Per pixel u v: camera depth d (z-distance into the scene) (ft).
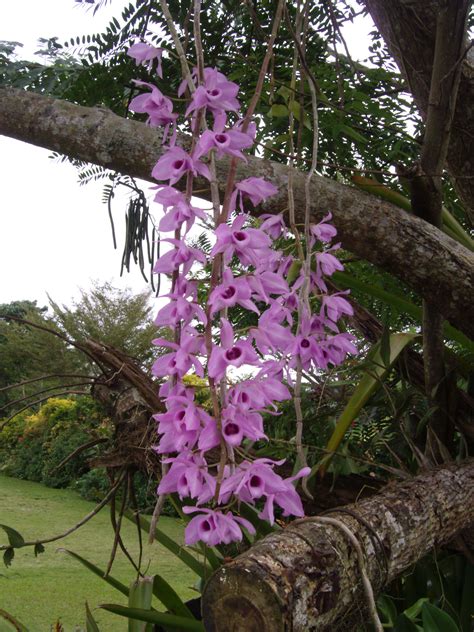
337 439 3.92
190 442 2.12
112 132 3.38
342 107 3.81
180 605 3.64
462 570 4.25
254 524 3.48
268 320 2.24
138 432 3.97
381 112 4.18
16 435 23.52
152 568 10.61
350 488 4.28
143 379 3.97
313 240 2.87
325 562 2.19
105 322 29.40
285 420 4.52
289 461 4.43
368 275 5.09
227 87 2.19
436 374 4.16
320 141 4.63
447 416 4.24
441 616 3.00
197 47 2.20
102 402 4.22
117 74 4.07
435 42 3.65
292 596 2.05
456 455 4.62
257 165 3.35
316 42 4.54
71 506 16.58
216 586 2.09
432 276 3.54
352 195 3.48
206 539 2.09
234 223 2.09
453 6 3.30
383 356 3.89
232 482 2.02
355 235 3.51
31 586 9.54
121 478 4.05
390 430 4.75
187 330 2.14
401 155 4.71
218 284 2.13
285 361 2.83
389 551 2.70
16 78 3.95
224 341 2.04
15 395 31.24
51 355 30.68
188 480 2.09
